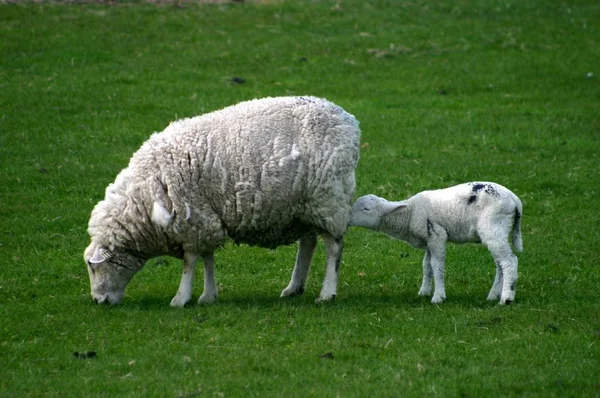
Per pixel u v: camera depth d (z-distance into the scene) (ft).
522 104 66.23
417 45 77.41
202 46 74.95
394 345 30.32
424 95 67.67
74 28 76.28
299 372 28.14
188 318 32.91
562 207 48.73
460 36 79.87
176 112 61.67
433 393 26.61
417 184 51.55
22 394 26.68
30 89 64.34
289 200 33.76
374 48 76.48
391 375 27.89
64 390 26.96
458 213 34.32
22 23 76.33
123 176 34.17
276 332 31.58
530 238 44.29
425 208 34.71
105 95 64.18
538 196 50.34
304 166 33.63
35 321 33.01
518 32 81.20
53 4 81.15
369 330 31.73
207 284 35.42
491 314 32.91
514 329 31.63
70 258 41.73
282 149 33.53
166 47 74.18
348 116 34.71
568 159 55.93
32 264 40.57
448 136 59.88
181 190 33.24
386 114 63.41
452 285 38.27
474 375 27.89
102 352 29.91
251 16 82.53
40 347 30.45
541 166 54.60
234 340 30.89
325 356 29.43
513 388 26.99
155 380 27.61
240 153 33.40
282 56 73.82
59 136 57.26
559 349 29.71
